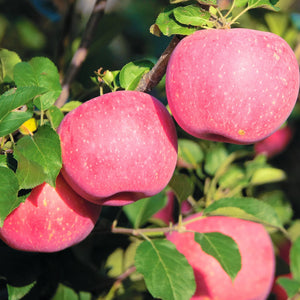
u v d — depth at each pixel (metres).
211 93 0.71
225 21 0.73
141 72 0.78
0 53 0.82
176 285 0.75
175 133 0.75
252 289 0.87
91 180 0.73
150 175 0.74
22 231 0.76
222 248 0.78
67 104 0.81
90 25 0.88
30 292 0.84
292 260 0.87
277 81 0.71
